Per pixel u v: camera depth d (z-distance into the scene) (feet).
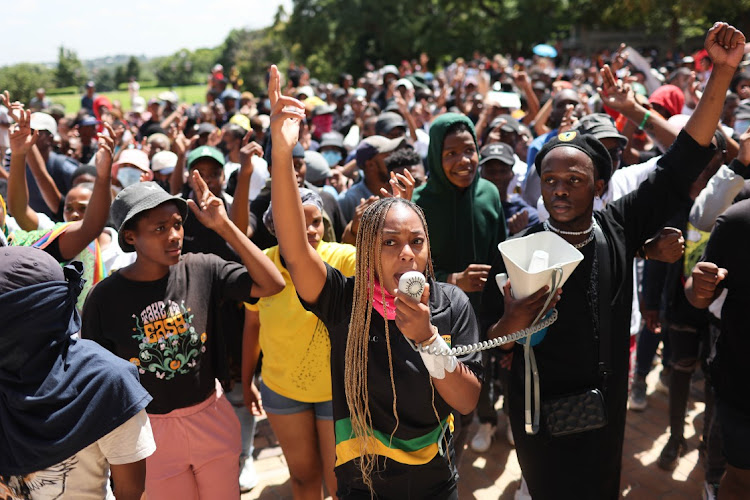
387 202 6.51
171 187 17.98
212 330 9.04
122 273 8.68
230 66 163.63
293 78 58.75
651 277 14.19
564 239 8.31
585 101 23.85
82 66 201.05
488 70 59.62
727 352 9.11
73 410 5.74
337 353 7.11
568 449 8.44
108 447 6.02
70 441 5.70
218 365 9.19
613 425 8.56
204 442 8.89
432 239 11.92
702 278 8.66
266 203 13.26
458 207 11.92
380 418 6.90
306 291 6.82
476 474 12.92
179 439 8.76
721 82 8.13
